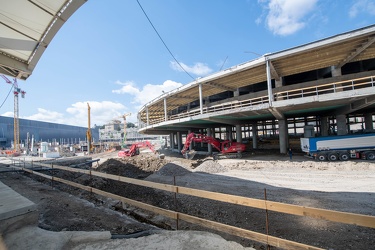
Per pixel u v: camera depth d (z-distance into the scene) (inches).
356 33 620.7
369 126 1101.7
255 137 1387.8
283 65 848.9
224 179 585.6
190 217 152.9
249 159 922.7
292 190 434.6
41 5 264.2
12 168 649.6
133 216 327.6
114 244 128.0
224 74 895.7
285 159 847.7
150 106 1540.4
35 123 3939.5
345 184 458.9
